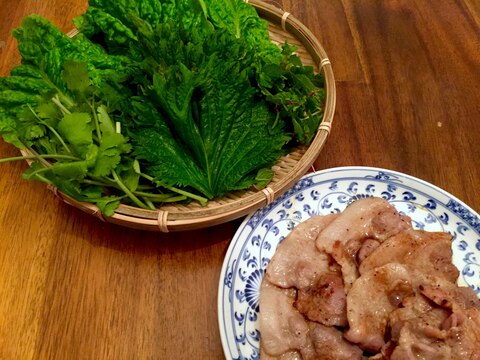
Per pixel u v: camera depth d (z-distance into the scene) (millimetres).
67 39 284
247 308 247
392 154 309
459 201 274
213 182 268
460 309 217
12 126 262
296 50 314
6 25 364
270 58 289
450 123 322
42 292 251
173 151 263
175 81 242
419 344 206
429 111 328
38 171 239
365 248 248
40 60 273
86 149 246
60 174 235
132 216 243
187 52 259
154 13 288
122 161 260
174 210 260
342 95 336
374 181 291
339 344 222
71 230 274
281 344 228
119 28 286
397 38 369
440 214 278
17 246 267
